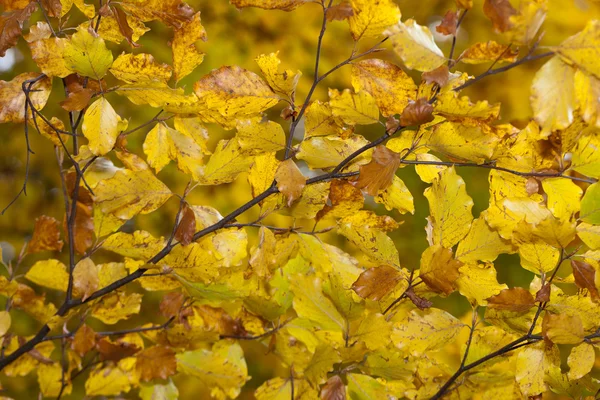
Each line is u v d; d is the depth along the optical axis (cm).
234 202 384
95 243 191
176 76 186
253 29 382
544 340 181
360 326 187
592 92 169
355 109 177
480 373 191
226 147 187
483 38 393
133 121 381
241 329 199
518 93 383
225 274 192
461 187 182
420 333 186
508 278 381
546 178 184
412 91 179
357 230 187
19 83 188
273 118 405
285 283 197
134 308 196
